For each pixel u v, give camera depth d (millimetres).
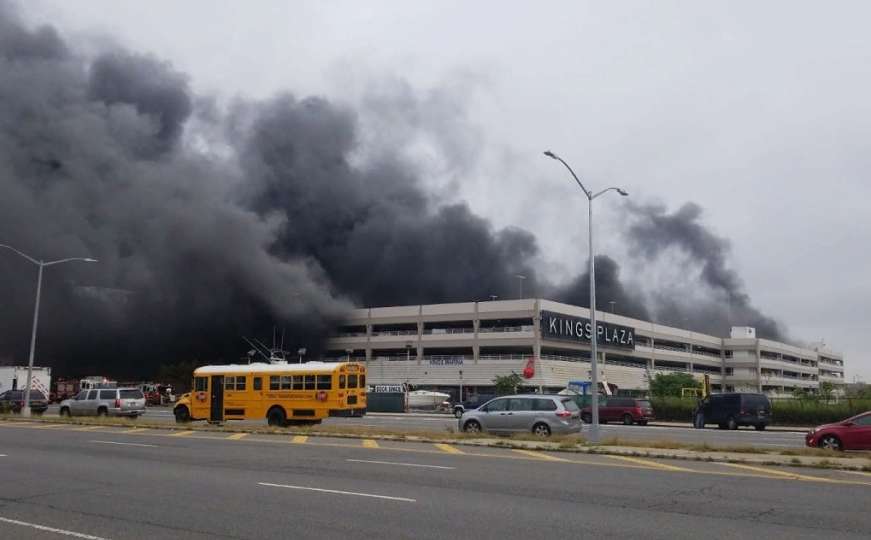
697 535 9555
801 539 9367
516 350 87500
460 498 12359
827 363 164000
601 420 47250
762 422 41375
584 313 92938
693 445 22422
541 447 22094
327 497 12344
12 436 26297
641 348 103625
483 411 28719
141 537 9266
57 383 81250
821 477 15680
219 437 26312
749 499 12516
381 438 25375
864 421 23047
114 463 17516
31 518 10484
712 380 121125
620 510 11359
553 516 10805
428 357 93938
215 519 10398
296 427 31562
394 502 11883
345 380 34844
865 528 10086
